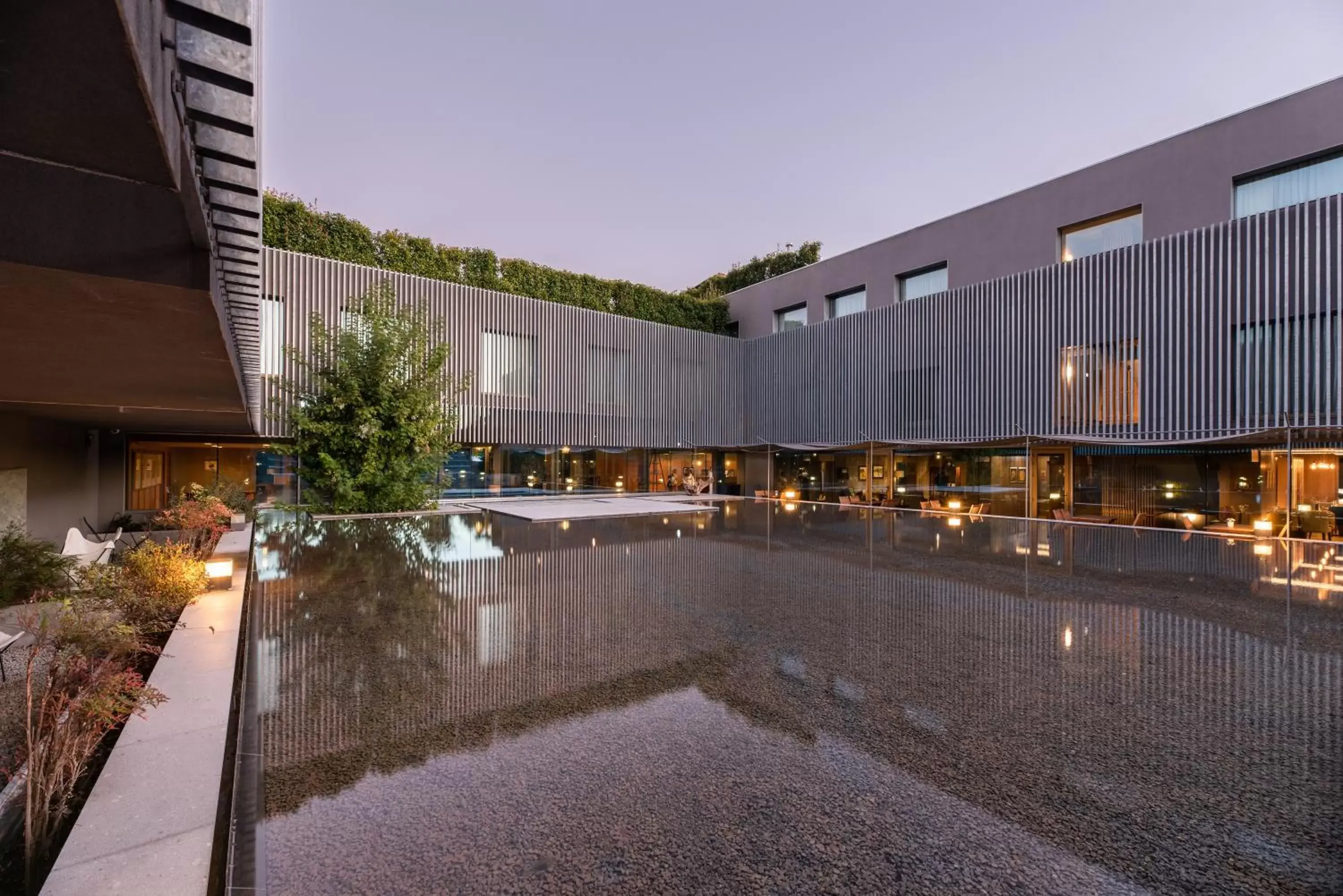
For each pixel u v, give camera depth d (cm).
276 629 456
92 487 1129
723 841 203
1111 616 505
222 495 1250
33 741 234
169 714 303
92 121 136
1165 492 1235
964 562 775
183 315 264
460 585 622
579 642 430
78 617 320
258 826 209
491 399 1689
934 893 179
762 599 566
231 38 153
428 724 296
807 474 1991
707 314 2358
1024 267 1504
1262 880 185
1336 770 253
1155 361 1247
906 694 338
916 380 1689
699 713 310
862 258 1892
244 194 215
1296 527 1051
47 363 390
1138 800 231
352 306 1382
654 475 2109
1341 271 1032
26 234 175
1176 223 1254
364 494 1314
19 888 187
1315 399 1053
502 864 191
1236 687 347
